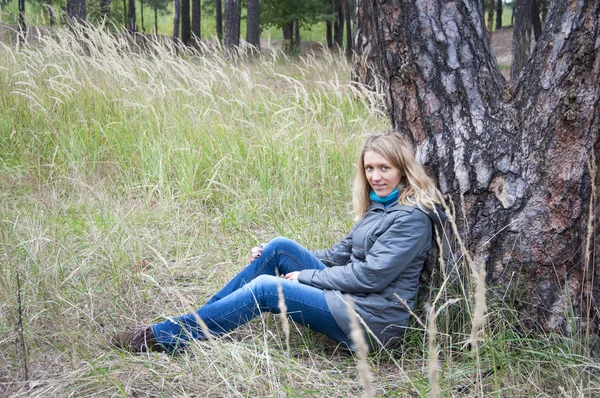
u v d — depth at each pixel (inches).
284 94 310.5
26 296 120.9
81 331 114.6
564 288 105.0
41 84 269.7
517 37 553.9
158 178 208.2
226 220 181.9
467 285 109.6
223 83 283.4
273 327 122.6
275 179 208.1
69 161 217.2
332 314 106.0
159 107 251.9
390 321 106.3
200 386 98.2
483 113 113.0
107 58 276.1
